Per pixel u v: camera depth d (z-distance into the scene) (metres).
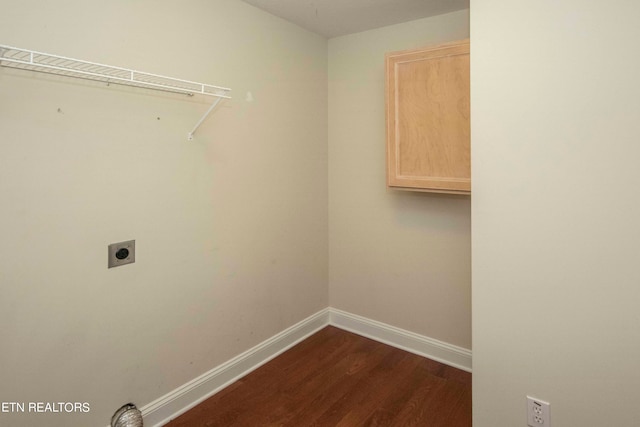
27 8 1.36
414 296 2.62
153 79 1.76
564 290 1.41
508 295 1.53
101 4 1.56
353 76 2.77
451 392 2.16
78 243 1.56
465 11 2.28
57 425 1.54
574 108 1.34
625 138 1.26
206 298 2.11
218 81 2.07
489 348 1.59
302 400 2.10
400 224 2.64
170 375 1.95
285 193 2.59
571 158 1.36
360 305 2.91
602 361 1.36
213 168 2.08
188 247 1.99
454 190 2.04
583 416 1.41
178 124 1.89
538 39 1.38
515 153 1.46
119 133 1.66
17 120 1.37
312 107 2.77
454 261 2.42
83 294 1.59
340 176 2.92
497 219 1.53
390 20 2.47
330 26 2.60
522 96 1.43
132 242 1.74
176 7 1.84
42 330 1.48
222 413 2.00
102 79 1.56
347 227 2.92
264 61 2.34
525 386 1.52
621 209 1.29
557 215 1.40
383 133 2.65
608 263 1.32
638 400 1.30
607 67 1.27
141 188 1.76
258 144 2.35
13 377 1.41
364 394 2.15
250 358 2.40
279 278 2.59
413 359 2.54
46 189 1.45
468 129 1.97
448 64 2.00
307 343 2.77
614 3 1.25
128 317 1.75
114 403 1.73
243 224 2.29
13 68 1.34
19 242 1.40
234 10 2.13
